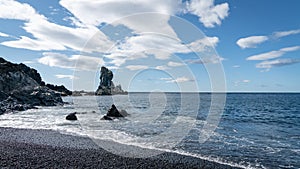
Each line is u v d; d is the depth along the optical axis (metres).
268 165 11.38
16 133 17.80
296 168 11.02
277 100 94.69
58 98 55.97
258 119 33.28
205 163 11.41
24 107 39.97
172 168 10.55
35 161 10.57
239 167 10.99
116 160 11.20
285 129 23.83
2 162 10.23
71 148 13.26
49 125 22.09
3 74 52.97
